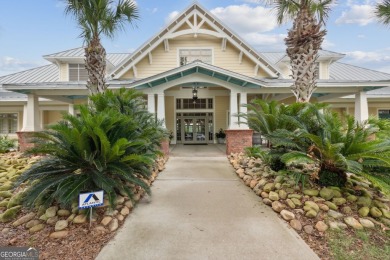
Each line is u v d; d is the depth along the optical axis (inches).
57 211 153.9
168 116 634.8
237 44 551.2
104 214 153.2
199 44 563.8
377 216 151.7
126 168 171.0
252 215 161.9
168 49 561.0
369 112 636.1
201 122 660.1
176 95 614.2
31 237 132.9
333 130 178.4
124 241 129.5
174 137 633.0
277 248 123.3
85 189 155.1
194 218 157.6
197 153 444.8
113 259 114.1
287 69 617.9
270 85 418.0
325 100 549.3
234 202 185.9
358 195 173.0
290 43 326.6
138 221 153.4
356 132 179.3
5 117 632.4
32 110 432.8
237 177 262.8
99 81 343.0
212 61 564.4
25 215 154.3
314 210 153.5
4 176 232.8
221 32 548.7
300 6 314.3
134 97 273.0
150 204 182.4
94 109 222.8
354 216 152.6
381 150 161.5
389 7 310.0
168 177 262.7
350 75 665.0
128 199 178.7
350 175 201.5
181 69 395.5
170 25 539.5
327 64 606.9
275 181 202.2
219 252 119.4
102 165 162.4
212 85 465.4
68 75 601.9
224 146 572.7
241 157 342.6
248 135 409.7
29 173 158.1
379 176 162.7
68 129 155.2
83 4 314.0
